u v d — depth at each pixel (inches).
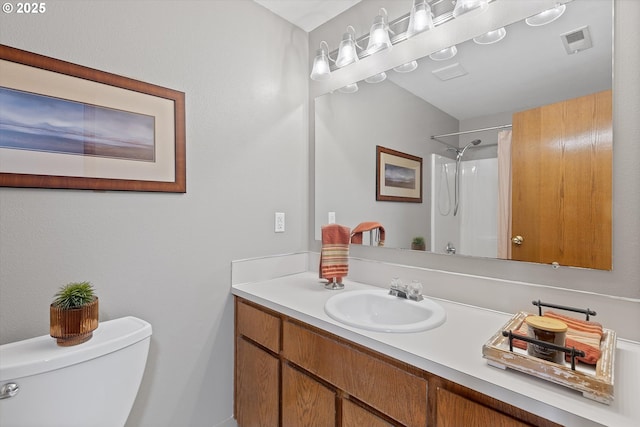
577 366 30.5
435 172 57.8
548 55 45.9
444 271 56.4
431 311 48.4
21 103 41.2
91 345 39.4
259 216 70.0
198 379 60.7
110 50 48.8
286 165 75.4
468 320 46.1
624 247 39.8
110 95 48.6
